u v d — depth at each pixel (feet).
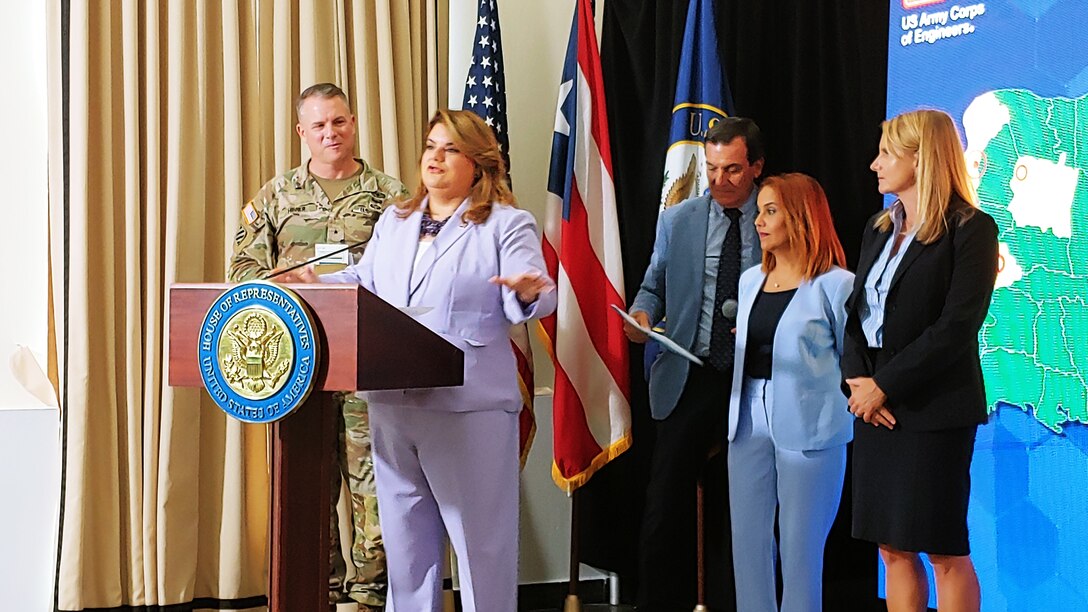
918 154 8.47
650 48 12.10
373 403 8.26
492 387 8.12
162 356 11.68
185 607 11.59
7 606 11.37
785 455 9.40
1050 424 8.26
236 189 11.73
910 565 8.48
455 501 8.02
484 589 8.13
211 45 11.94
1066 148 8.20
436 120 8.43
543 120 12.80
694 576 11.12
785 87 11.05
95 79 11.60
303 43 11.98
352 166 10.55
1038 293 8.32
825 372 9.29
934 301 8.27
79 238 11.35
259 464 11.93
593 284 11.30
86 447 11.35
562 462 11.09
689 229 10.65
